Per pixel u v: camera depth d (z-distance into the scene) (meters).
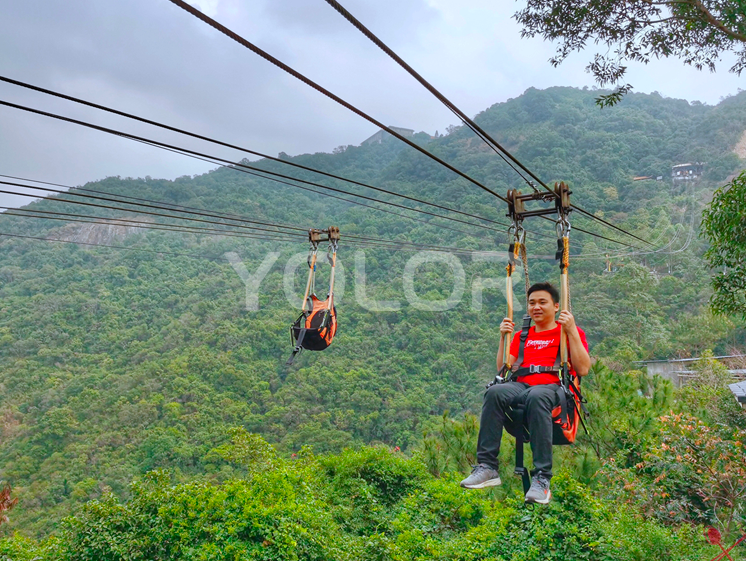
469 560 6.99
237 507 7.35
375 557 7.42
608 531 6.58
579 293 41.91
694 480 7.65
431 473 10.60
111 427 35.59
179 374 41.03
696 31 8.36
